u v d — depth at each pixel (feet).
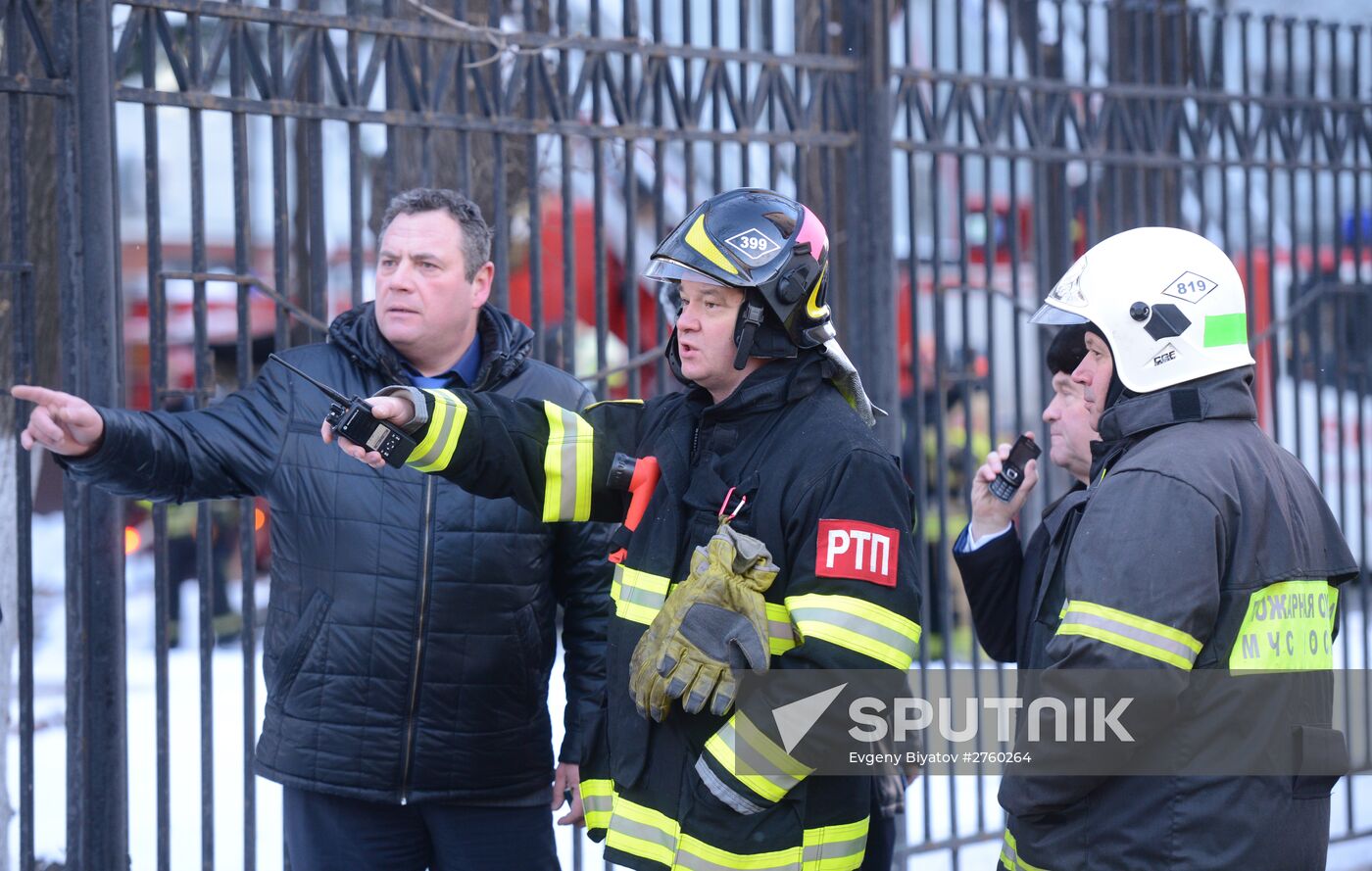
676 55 21.65
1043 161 24.79
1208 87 26.86
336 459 16.25
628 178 21.17
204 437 15.94
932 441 43.57
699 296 13.55
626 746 13.47
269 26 18.89
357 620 16.11
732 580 12.74
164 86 40.55
